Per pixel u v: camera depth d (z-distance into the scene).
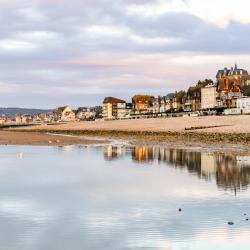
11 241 18.42
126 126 179.75
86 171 42.09
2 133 150.25
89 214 23.31
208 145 78.19
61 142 93.75
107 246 17.88
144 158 55.31
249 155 57.44
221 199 27.09
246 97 192.00
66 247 17.69
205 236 19.22
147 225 21.03
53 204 25.91
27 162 50.38
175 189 31.02
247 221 21.61
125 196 28.53
